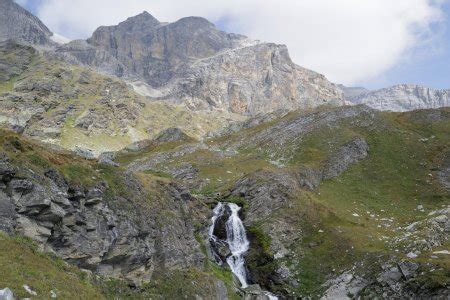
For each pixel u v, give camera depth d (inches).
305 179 3454.7
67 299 1098.1
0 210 1213.7
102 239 1505.9
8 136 1475.1
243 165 4160.9
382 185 3622.0
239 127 6515.8
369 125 4579.2
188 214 2222.0
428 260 2110.0
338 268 2405.3
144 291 1599.4
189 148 4712.1
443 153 3895.2
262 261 2600.9
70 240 1405.0
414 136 4323.3
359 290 2210.9
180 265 1865.2
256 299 2207.2
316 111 5137.8
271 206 2970.0
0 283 978.7
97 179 1648.6
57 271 1205.1
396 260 2198.6
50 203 1336.1
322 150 4126.5
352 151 4065.0
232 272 2434.8
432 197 3302.2
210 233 2723.9
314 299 2290.8
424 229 2471.7
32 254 1189.7
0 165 1269.7
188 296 1728.6
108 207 1611.7
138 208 1790.1
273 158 4252.0
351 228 2751.0
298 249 2640.3
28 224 1275.8
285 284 2418.8
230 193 3316.9
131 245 1616.6
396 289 2090.3
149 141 5930.1
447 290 1919.3
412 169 3774.6
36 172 1380.4
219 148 5108.3
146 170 4178.2
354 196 3422.7
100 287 1396.4
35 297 1010.7
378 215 3107.8
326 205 3088.1
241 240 2819.9
